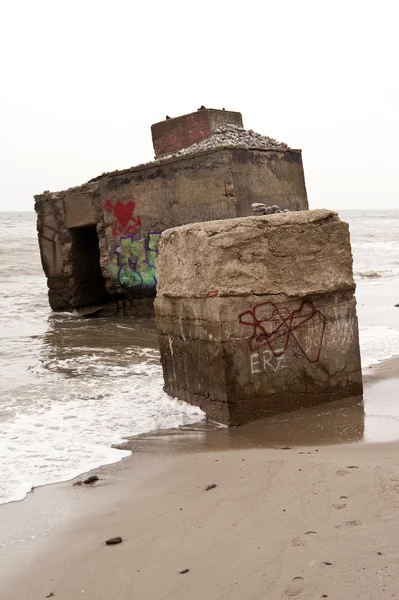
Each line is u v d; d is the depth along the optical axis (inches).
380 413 272.7
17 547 171.2
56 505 198.2
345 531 154.6
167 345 314.0
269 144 679.7
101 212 696.4
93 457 242.5
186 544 161.6
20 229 2363.4
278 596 132.0
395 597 125.2
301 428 260.1
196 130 711.1
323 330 291.7
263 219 277.3
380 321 544.4
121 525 178.9
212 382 280.2
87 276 763.4
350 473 191.9
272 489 188.5
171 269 303.1
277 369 281.1
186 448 247.8
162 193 634.2
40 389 358.9
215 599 135.1
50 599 145.1
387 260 1379.2
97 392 346.3
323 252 289.6
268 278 277.9
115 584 147.5
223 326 269.9
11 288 986.1
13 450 251.9
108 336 554.9
